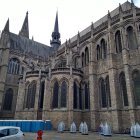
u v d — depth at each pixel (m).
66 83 44.94
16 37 82.31
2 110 62.72
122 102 37.59
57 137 27.19
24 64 73.81
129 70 37.59
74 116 42.56
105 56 45.84
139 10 42.25
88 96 46.34
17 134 16.86
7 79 67.06
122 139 24.67
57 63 62.53
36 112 44.72
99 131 36.66
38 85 47.72
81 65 53.03
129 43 41.09
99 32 49.03
